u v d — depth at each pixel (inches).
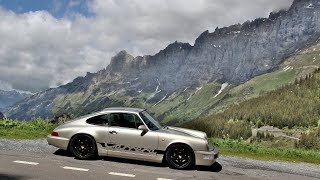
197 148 441.7
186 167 444.8
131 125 457.7
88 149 457.4
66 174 391.2
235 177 428.8
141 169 431.5
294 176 457.4
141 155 447.8
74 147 458.9
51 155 473.4
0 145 514.3
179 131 471.2
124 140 450.3
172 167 446.6
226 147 655.8
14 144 530.9
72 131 459.8
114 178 387.5
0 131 637.9
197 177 414.3
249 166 495.8
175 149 444.8
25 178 366.6
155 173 418.0
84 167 423.5
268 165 515.2
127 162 461.7
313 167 530.6
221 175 433.1
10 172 384.5
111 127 457.4
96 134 455.8
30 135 633.0
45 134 664.4
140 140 447.2
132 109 477.7
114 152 453.4
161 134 447.2
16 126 720.3
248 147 655.8
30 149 503.2
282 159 578.2
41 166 417.4
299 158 605.6
